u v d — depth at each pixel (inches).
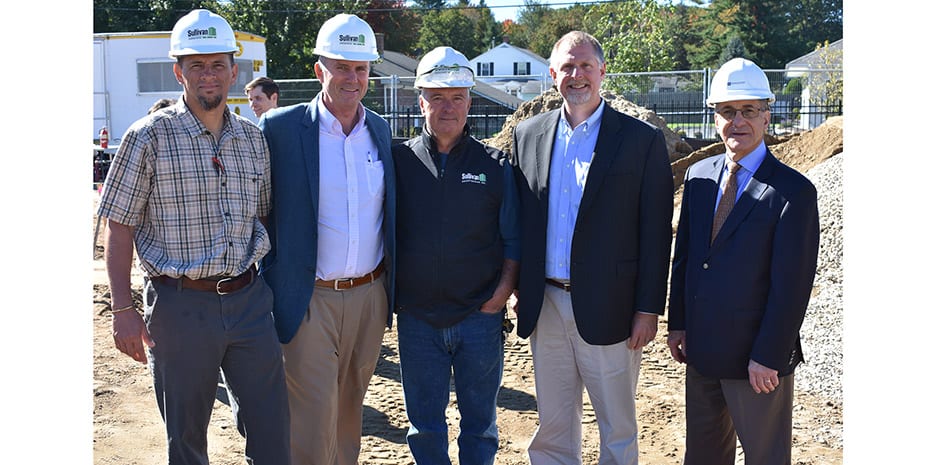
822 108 961.5
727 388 155.9
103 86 880.9
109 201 143.0
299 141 165.9
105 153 850.8
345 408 184.2
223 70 147.7
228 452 205.5
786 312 146.7
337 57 162.6
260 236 156.2
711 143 705.6
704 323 155.3
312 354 169.6
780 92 1008.9
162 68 872.3
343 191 168.1
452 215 173.0
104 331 303.0
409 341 177.9
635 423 177.9
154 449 205.8
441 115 170.4
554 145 172.9
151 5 1594.5
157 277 148.4
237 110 853.8
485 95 1248.2
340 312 171.0
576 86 164.9
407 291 176.1
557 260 172.1
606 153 166.2
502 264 180.2
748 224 150.7
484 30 3351.4
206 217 147.9
